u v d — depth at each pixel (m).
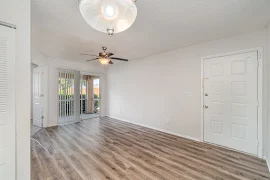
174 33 2.67
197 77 3.32
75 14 1.99
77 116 5.24
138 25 2.33
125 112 5.40
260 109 2.49
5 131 1.37
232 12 1.96
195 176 1.97
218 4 1.77
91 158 2.47
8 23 1.39
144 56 4.50
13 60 1.42
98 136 3.65
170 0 1.69
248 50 2.61
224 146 2.92
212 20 2.18
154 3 1.74
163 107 4.07
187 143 3.17
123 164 2.27
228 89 2.87
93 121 5.38
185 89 3.55
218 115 3.01
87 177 1.93
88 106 7.16
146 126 4.59
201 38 2.94
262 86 2.47
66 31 2.56
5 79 1.37
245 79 2.66
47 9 1.86
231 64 2.82
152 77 4.38
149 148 2.91
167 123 3.97
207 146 3.00
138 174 2.01
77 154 2.62
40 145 3.01
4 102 1.36
